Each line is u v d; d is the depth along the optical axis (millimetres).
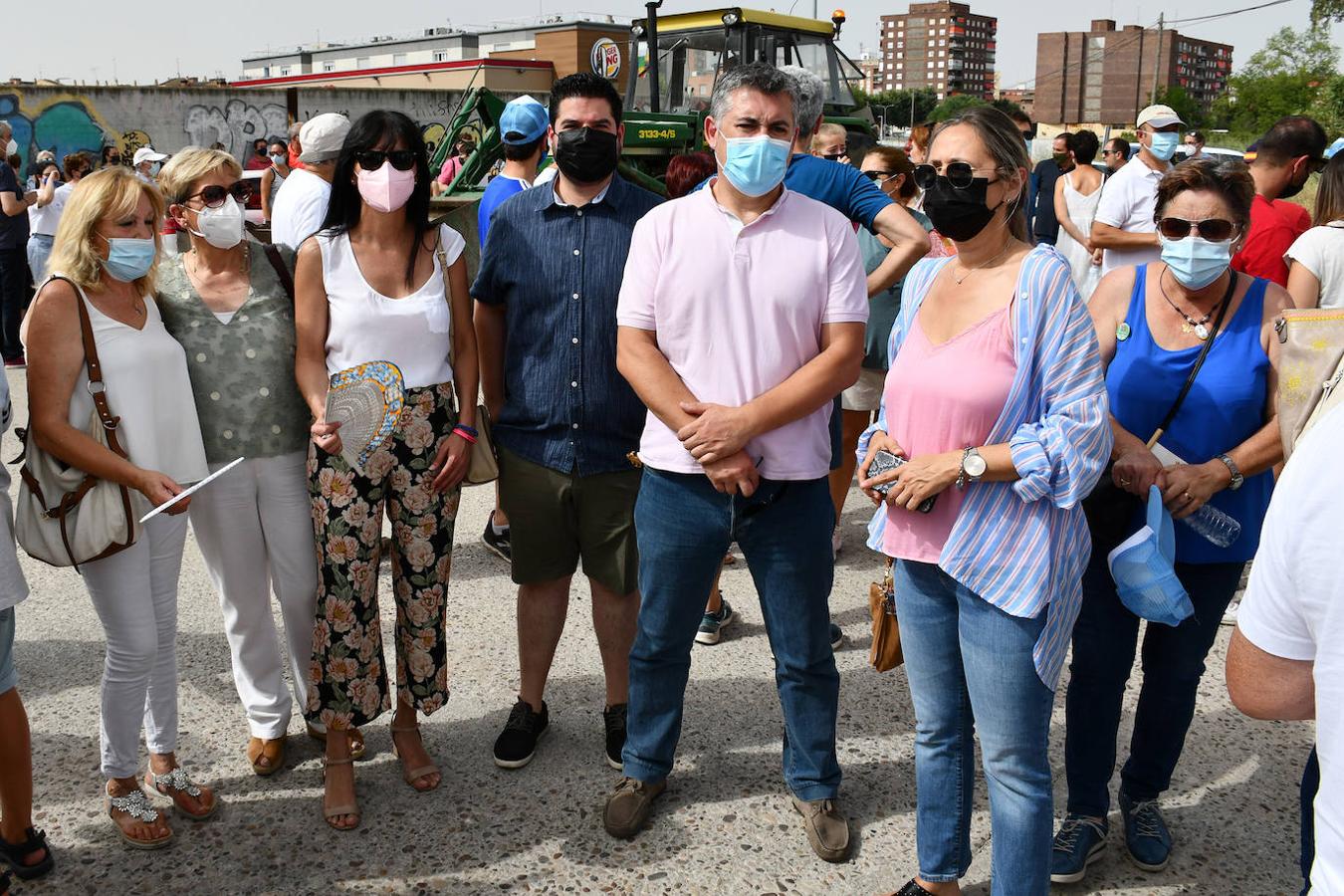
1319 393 1488
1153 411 2561
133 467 2514
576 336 2928
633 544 3096
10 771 2535
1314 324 1518
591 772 3123
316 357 2826
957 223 2121
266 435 2826
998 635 2141
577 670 3754
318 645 2812
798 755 2809
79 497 2482
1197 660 2607
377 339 2785
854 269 2568
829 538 2705
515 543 3129
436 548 2908
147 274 2648
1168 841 2732
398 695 3031
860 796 3006
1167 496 2438
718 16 9148
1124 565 2311
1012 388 2094
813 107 3512
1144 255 5398
